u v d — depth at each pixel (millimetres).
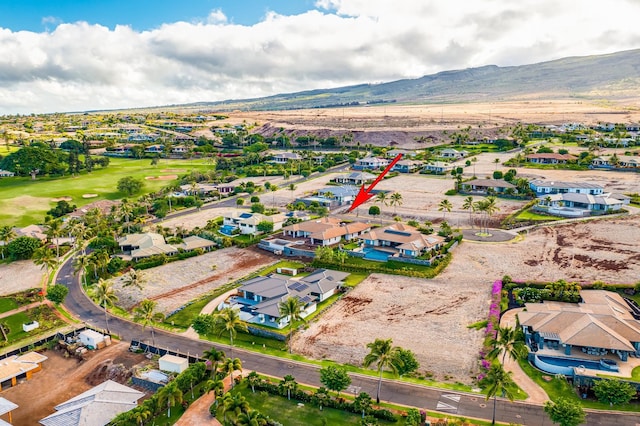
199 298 119750
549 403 67375
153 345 96812
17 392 83625
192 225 188000
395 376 81875
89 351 96500
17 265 149750
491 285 119750
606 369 80500
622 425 68312
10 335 104938
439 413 71562
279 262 143750
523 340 91812
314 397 75062
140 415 68875
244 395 77750
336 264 136750
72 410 70375
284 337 96562
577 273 123500
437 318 103500
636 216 168875
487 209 166750
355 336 96938
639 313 99188
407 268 132125
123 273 140375
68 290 128875
